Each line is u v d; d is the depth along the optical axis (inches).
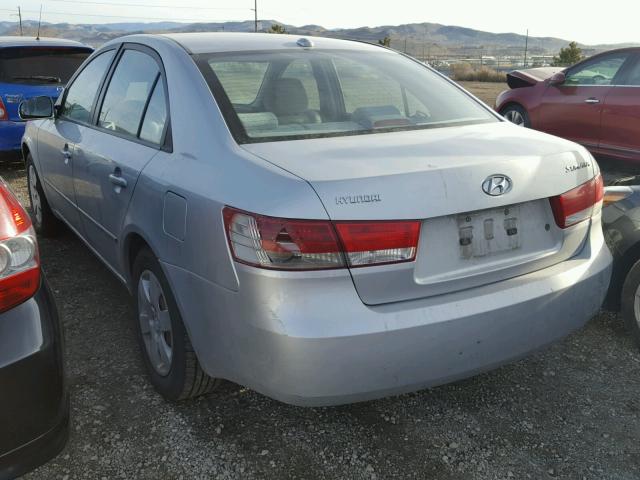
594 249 100.4
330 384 79.8
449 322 83.3
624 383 116.3
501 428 103.0
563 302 93.4
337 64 120.0
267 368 81.3
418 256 83.0
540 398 111.7
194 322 92.6
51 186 171.8
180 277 93.9
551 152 94.5
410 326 80.9
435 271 84.9
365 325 79.0
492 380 117.7
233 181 85.1
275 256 77.9
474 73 1397.6
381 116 108.1
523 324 89.7
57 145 157.9
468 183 84.5
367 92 114.3
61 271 171.0
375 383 81.6
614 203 131.6
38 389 73.2
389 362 81.0
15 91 290.2
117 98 131.1
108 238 128.6
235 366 86.6
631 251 128.5
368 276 79.9
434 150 91.3
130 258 119.0
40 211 195.8
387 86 118.2
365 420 105.3
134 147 114.3
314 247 77.2
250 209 79.8
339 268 78.5
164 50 116.4
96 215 133.3
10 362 71.1
